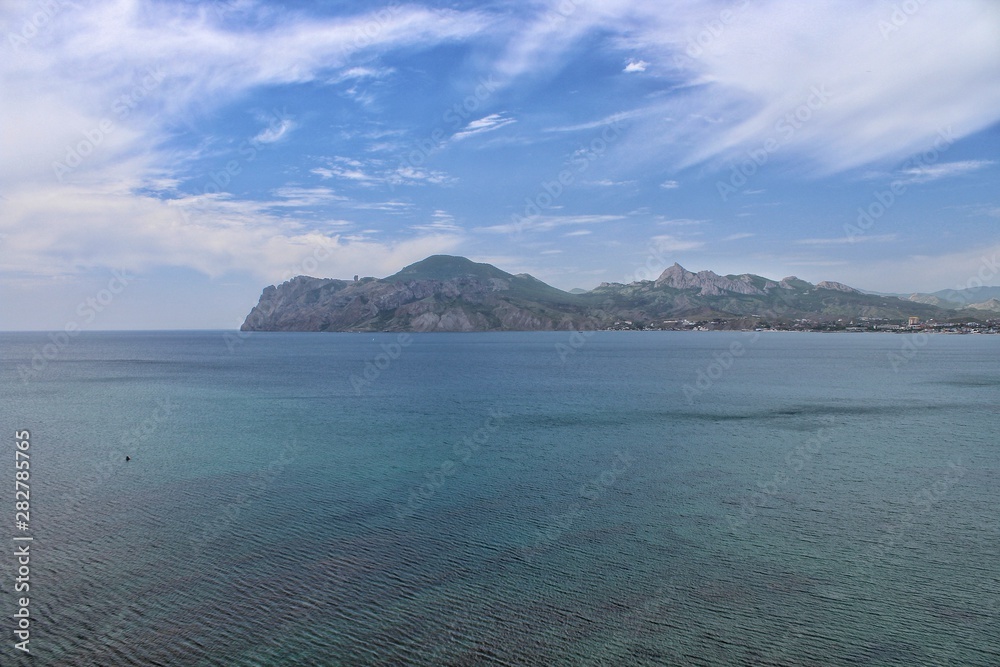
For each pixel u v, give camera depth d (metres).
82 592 26.92
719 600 26.44
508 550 31.64
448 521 35.88
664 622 24.67
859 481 44.25
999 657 22.36
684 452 53.66
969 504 39.03
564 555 31.05
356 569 29.33
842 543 32.66
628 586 27.67
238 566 29.56
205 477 45.50
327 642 23.19
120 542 32.56
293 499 40.00
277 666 21.70
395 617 24.95
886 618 25.00
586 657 22.34
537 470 47.44
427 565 29.77
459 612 25.36
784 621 24.78
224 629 24.02
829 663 22.06
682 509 38.03
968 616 25.14
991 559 30.62
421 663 21.94
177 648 22.75
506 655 22.45
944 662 22.11
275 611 25.39
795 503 39.25
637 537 33.41
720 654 22.55
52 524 35.19
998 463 49.72
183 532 34.09
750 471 47.12
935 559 30.62
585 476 45.72
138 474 46.34
